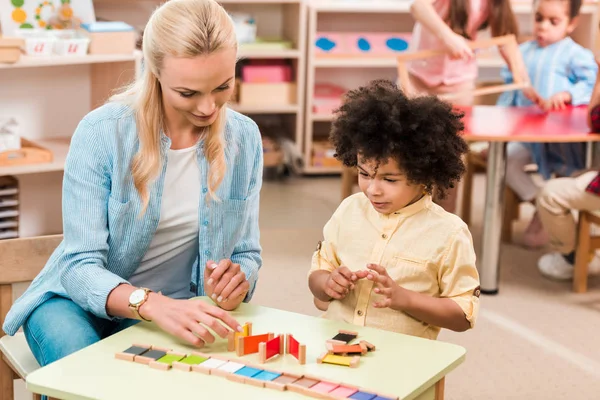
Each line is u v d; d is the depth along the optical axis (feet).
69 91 11.09
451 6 11.60
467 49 11.32
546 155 11.94
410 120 5.31
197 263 6.02
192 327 4.72
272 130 16.39
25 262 6.25
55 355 5.28
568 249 10.64
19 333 6.16
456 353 4.66
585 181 10.16
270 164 15.33
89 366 4.42
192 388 4.20
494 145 10.11
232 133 5.82
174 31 4.94
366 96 5.49
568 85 12.27
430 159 5.35
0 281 6.17
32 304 5.66
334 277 5.46
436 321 5.41
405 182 5.41
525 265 11.62
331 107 15.56
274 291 10.36
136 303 5.01
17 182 10.75
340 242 5.93
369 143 5.28
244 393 4.16
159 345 4.75
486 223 10.39
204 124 5.26
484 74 16.97
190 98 5.08
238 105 15.02
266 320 5.11
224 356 4.58
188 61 4.93
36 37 9.78
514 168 12.24
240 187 5.95
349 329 4.97
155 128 5.48
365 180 5.51
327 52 15.37
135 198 5.55
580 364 8.80
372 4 15.25
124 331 4.92
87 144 5.48
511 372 8.58
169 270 6.02
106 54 10.09
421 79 12.23
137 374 4.35
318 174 15.97
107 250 5.60
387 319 5.62
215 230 5.87
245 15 15.14
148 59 5.14
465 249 5.54
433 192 5.86
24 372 5.57
